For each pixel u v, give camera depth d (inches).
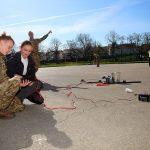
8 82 189.2
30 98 247.0
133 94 304.7
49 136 166.9
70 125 188.2
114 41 2341.3
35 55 349.1
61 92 329.1
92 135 167.8
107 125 186.9
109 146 150.5
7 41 192.5
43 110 230.8
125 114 215.2
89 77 528.7
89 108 237.5
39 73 718.5
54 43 2332.7
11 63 228.2
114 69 829.2
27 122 195.6
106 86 378.0
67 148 148.3
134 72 655.1
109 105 248.7
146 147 149.2
